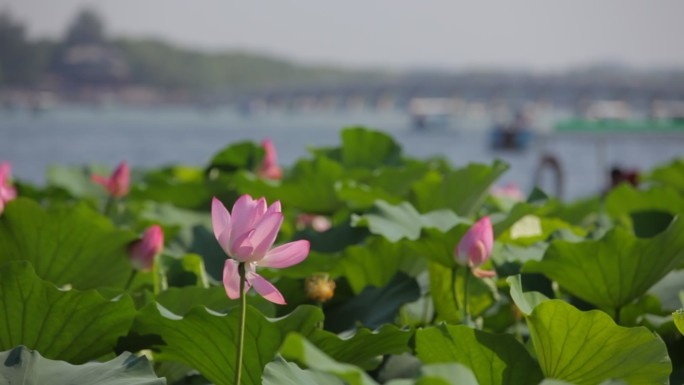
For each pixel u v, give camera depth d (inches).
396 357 249.9
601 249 259.4
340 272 275.4
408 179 329.7
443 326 238.1
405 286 266.2
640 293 263.7
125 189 336.5
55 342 243.8
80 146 4658.0
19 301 241.4
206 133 7278.5
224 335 239.5
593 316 234.7
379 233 267.0
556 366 238.8
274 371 227.6
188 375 252.4
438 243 263.6
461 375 209.6
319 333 239.1
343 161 356.5
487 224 257.0
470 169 306.0
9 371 230.4
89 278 270.1
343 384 232.1
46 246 268.4
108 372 231.9
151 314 240.4
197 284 273.7
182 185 342.6
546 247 271.1
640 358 235.0
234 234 229.1
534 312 236.8
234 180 335.3
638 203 342.3
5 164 303.3
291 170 363.6
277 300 230.4
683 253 264.4
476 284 272.5
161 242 268.7
